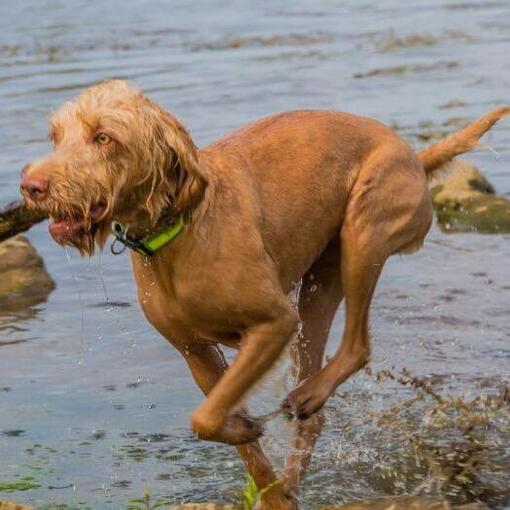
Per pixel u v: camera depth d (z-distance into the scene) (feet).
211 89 80.64
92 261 55.06
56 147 28.14
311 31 105.09
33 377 42.86
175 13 115.75
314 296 35.94
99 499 34.19
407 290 50.34
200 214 29.40
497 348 44.37
